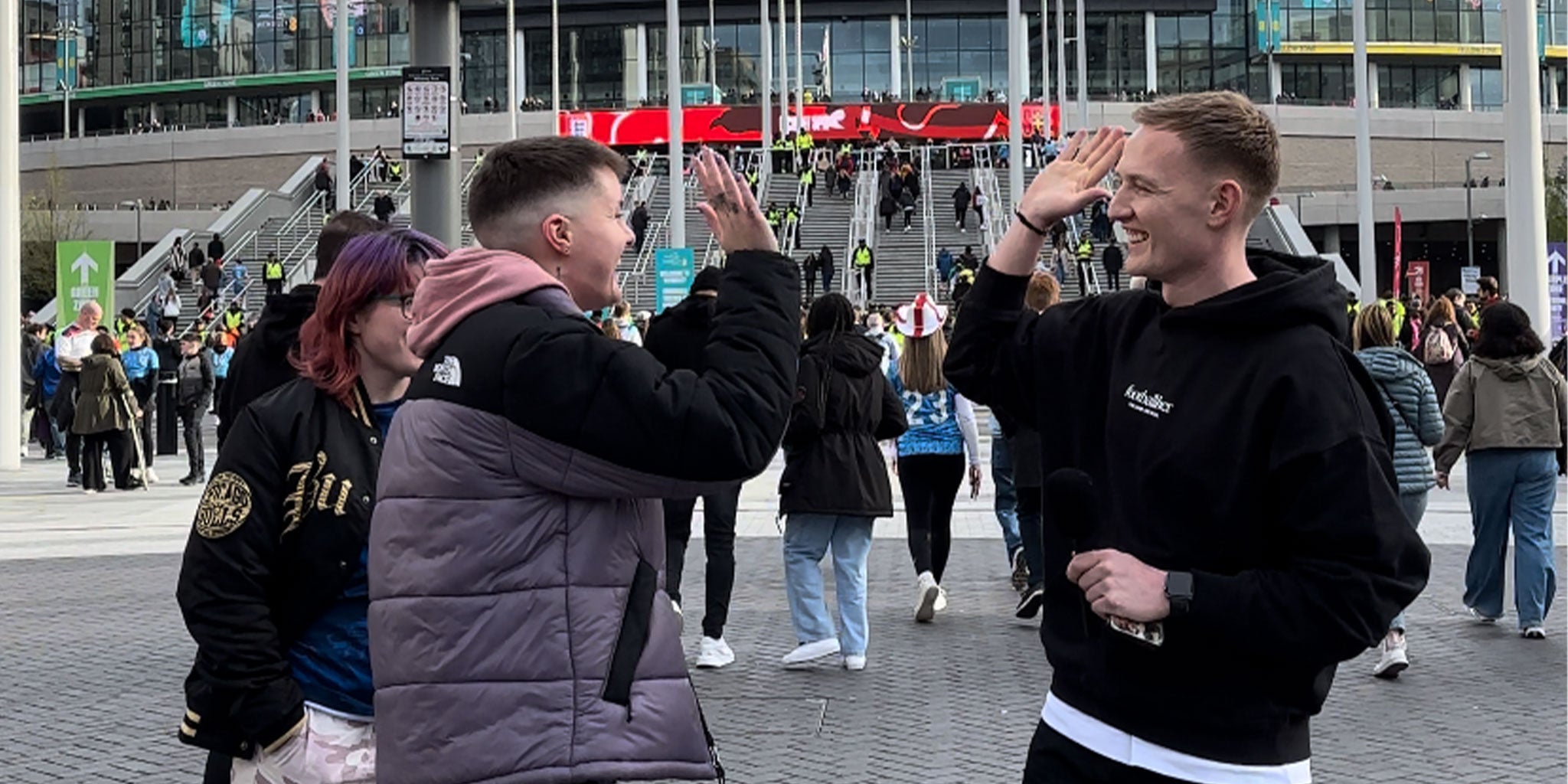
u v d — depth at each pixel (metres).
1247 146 3.09
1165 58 87.62
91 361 20.30
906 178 58.59
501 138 82.94
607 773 3.10
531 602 3.14
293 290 5.00
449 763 3.11
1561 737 7.25
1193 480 3.02
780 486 8.91
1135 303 3.25
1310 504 2.92
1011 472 11.50
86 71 94.94
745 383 3.18
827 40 84.44
